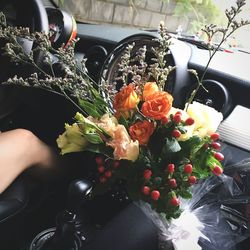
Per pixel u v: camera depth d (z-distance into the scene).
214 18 1.66
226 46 1.36
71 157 1.22
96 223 1.12
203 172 0.65
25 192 0.99
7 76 1.27
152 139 0.63
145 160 0.64
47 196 1.22
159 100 0.60
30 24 1.24
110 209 1.13
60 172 1.20
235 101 1.05
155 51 0.69
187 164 0.63
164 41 0.67
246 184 0.83
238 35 1.38
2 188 0.96
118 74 1.14
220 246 0.76
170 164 0.61
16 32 0.71
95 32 1.50
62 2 1.82
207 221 0.78
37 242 1.00
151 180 0.64
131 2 2.04
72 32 1.36
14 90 1.37
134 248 0.76
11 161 1.00
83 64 0.74
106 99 0.72
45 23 1.23
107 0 1.97
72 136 0.64
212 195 0.81
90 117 0.68
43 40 0.71
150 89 0.64
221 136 1.05
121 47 1.12
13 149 1.02
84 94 0.71
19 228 1.07
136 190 0.66
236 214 0.83
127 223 0.81
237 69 1.09
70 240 0.90
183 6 1.81
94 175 1.15
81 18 1.92
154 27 2.05
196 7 1.76
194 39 1.33
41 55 1.16
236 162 0.95
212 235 0.76
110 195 1.08
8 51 0.72
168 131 0.62
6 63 1.24
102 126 0.62
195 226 0.73
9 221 0.93
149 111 0.60
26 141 1.07
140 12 2.06
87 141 0.64
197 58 1.11
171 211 0.64
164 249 0.74
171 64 1.05
